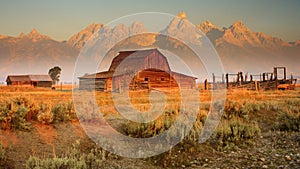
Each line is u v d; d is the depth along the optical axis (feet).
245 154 23.11
